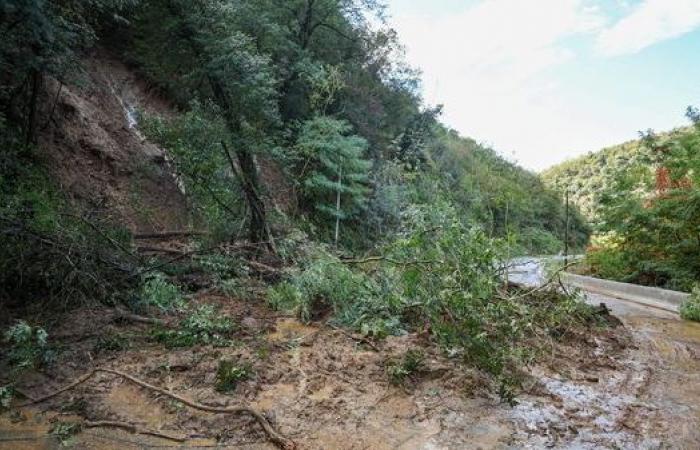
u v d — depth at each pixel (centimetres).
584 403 414
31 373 412
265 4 1184
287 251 858
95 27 1172
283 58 1473
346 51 2033
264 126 935
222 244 804
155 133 864
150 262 696
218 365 446
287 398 394
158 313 582
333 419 364
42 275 536
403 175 1970
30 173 756
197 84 891
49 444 317
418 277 525
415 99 2475
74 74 821
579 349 570
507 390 409
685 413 399
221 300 673
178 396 380
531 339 565
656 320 775
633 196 1155
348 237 1560
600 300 973
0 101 823
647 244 1160
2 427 335
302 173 1438
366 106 1955
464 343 464
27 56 673
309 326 589
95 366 432
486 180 3231
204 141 822
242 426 348
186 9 809
